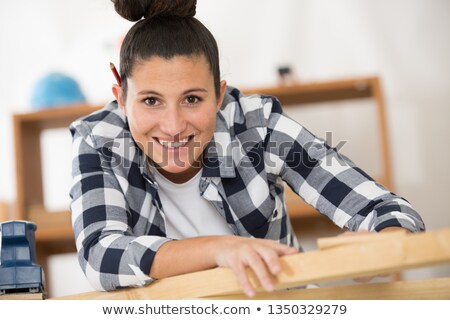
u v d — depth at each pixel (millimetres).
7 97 4160
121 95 1515
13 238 1233
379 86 3566
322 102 3941
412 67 4066
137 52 1405
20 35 4191
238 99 1666
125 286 1271
